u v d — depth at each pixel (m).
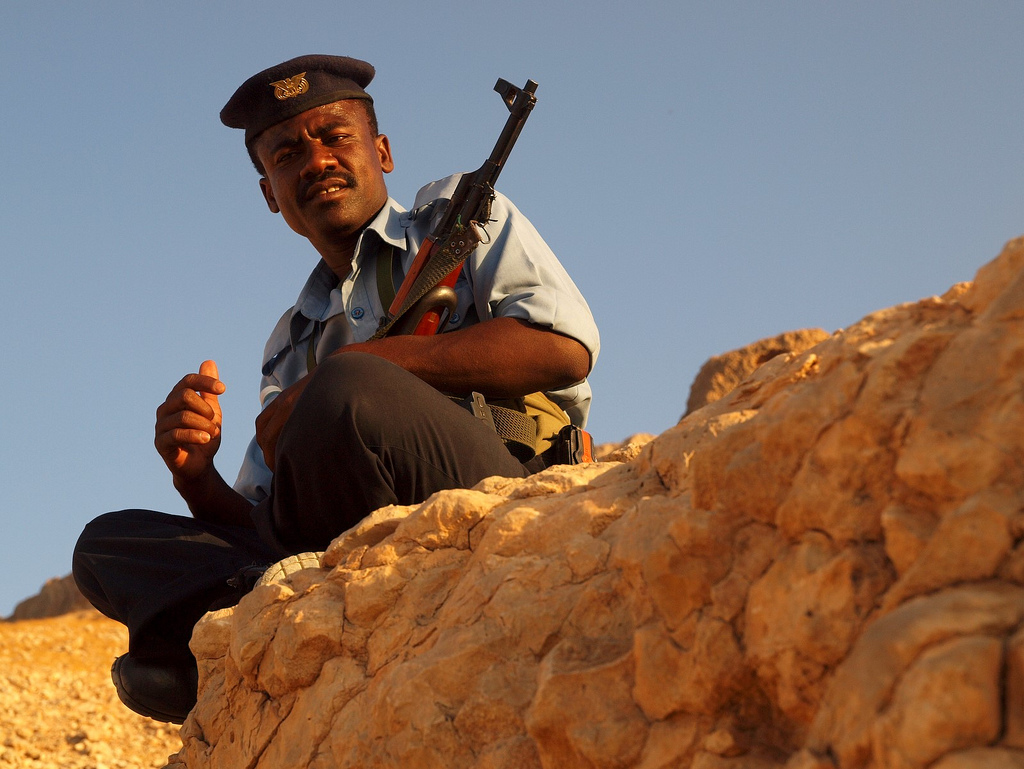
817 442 1.32
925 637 1.03
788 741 1.27
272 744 1.92
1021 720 0.96
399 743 1.61
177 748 7.08
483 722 1.56
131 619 2.50
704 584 1.39
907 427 1.22
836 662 1.20
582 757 1.42
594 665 1.47
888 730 1.01
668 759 1.34
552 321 2.67
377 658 1.81
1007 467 1.12
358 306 2.97
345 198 3.05
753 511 1.38
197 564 2.54
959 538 1.11
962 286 1.46
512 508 1.84
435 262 2.73
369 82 3.30
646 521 1.53
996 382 1.17
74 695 9.24
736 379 12.96
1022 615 1.02
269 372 3.21
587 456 2.71
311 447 2.21
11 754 6.66
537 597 1.63
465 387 2.60
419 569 1.86
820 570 1.24
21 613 22.55
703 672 1.33
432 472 2.23
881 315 1.47
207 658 2.18
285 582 2.06
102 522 2.69
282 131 3.09
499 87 2.73
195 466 2.85
